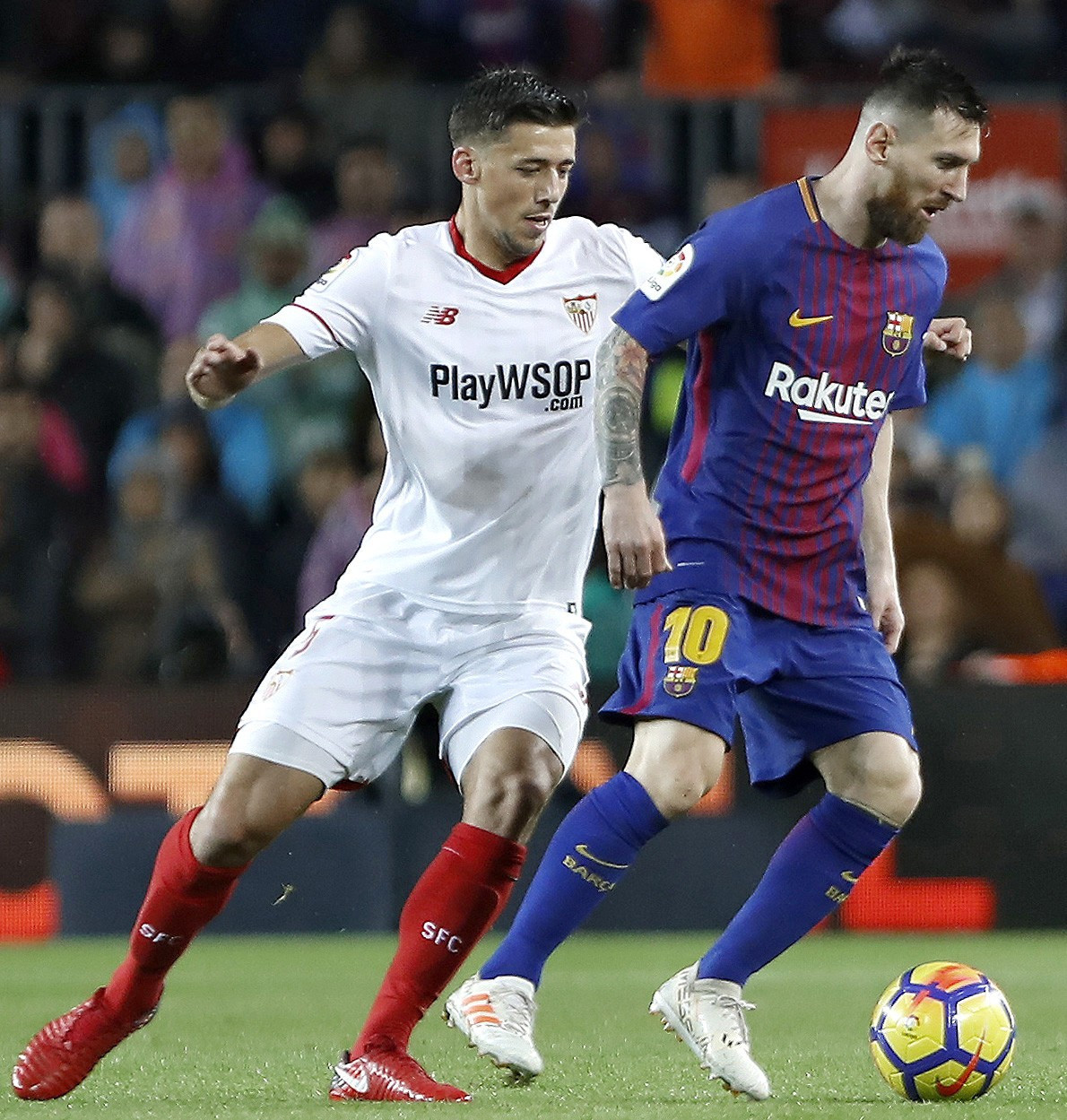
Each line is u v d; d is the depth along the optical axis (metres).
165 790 37.59
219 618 42.53
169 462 44.59
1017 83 52.59
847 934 37.84
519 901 36.84
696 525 17.33
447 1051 21.09
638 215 48.72
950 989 16.12
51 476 45.69
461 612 16.86
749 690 17.84
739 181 47.22
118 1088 17.41
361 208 49.06
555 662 16.84
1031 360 47.19
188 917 16.22
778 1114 14.78
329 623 16.78
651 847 37.69
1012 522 46.38
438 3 52.69
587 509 17.36
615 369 16.73
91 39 52.19
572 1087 17.41
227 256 48.75
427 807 37.88
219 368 15.47
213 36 52.41
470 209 16.94
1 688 37.66
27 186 49.66
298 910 37.72
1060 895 37.66
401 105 49.88
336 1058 20.06
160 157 49.38
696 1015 17.06
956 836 37.69
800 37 52.97
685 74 52.53
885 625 18.47
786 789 18.14
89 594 43.66
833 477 17.39
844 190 16.97
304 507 43.78
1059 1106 15.56
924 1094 15.98
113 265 48.84
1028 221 47.56
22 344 47.16
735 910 37.62
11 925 37.34
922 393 17.98
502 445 16.84
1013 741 37.62
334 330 16.81
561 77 52.84
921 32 52.84
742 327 17.12
